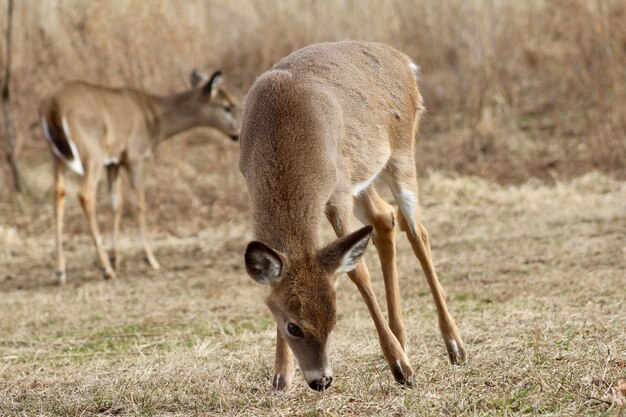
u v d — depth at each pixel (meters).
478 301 11.78
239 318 12.12
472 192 19.64
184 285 14.89
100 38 23.58
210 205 20.98
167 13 25.86
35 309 13.68
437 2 25.38
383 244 9.07
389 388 8.05
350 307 12.08
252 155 7.92
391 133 9.23
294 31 25.61
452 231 17.02
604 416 6.72
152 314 12.86
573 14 22.95
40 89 23.27
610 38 22.44
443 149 22.70
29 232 19.88
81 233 19.89
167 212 20.73
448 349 8.92
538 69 25.20
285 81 8.20
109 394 8.48
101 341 11.41
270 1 26.80
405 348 9.02
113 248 17.27
